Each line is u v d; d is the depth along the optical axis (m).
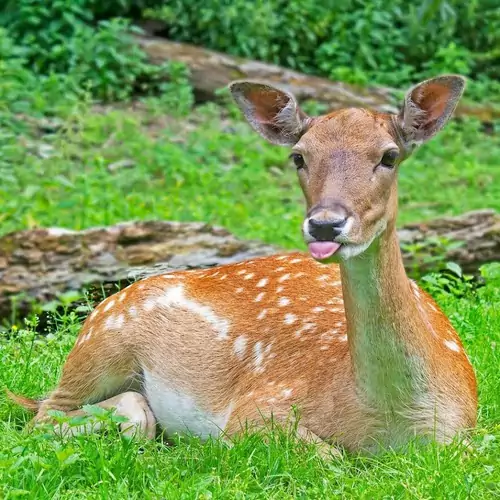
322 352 9.09
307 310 9.64
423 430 8.55
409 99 8.52
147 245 13.96
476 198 21.20
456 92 8.62
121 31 26.84
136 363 10.05
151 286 10.27
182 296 10.12
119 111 23.78
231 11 27.67
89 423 9.39
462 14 29.77
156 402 9.91
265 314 9.74
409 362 8.43
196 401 9.67
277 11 28.45
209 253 14.05
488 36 29.70
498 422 9.64
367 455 8.68
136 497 7.80
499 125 26.73
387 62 28.30
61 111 23.28
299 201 20.75
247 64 26.58
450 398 8.68
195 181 21.30
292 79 26.58
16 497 7.71
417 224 15.13
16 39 26.02
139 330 10.02
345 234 7.80
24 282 13.29
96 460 8.23
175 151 22.19
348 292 8.39
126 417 9.28
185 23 28.03
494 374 10.48
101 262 13.60
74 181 19.81
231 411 9.38
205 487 7.87
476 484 7.91
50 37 25.97
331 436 8.74
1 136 21.16
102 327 10.15
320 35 28.62
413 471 8.01
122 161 21.55
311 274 10.09
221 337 9.77
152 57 26.31
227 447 8.61
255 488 8.04
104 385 10.11
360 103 26.09
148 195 19.75
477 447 8.60
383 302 8.31
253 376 9.40
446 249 14.67
